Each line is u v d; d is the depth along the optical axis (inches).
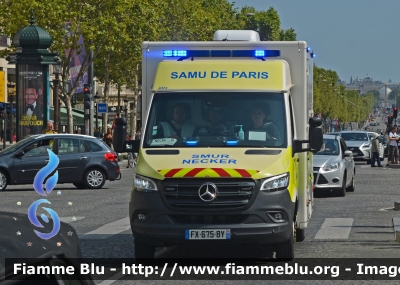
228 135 428.1
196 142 425.1
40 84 1485.0
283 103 438.0
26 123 1487.5
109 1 1845.5
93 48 1813.5
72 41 1803.6
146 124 436.8
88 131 1770.4
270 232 395.5
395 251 471.5
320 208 768.9
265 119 433.7
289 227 403.9
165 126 434.3
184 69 452.1
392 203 823.7
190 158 407.8
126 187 1079.0
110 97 3595.0
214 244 394.6
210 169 396.2
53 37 1764.3
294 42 468.1
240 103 438.0
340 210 747.4
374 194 952.9
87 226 608.7
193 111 437.7
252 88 442.3
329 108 6215.6
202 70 450.9
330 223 629.9
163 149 421.7
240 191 394.9
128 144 441.7
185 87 444.8
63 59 1957.4
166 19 2541.8
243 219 395.2
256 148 420.2
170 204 396.2
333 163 909.8
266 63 453.4
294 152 432.1
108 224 620.4
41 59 1478.8
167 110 438.9
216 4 3216.0
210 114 436.1
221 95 440.5
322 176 902.4
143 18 1964.8
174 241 395.2
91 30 1791.3
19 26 1782.7
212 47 466.9
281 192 400.5
